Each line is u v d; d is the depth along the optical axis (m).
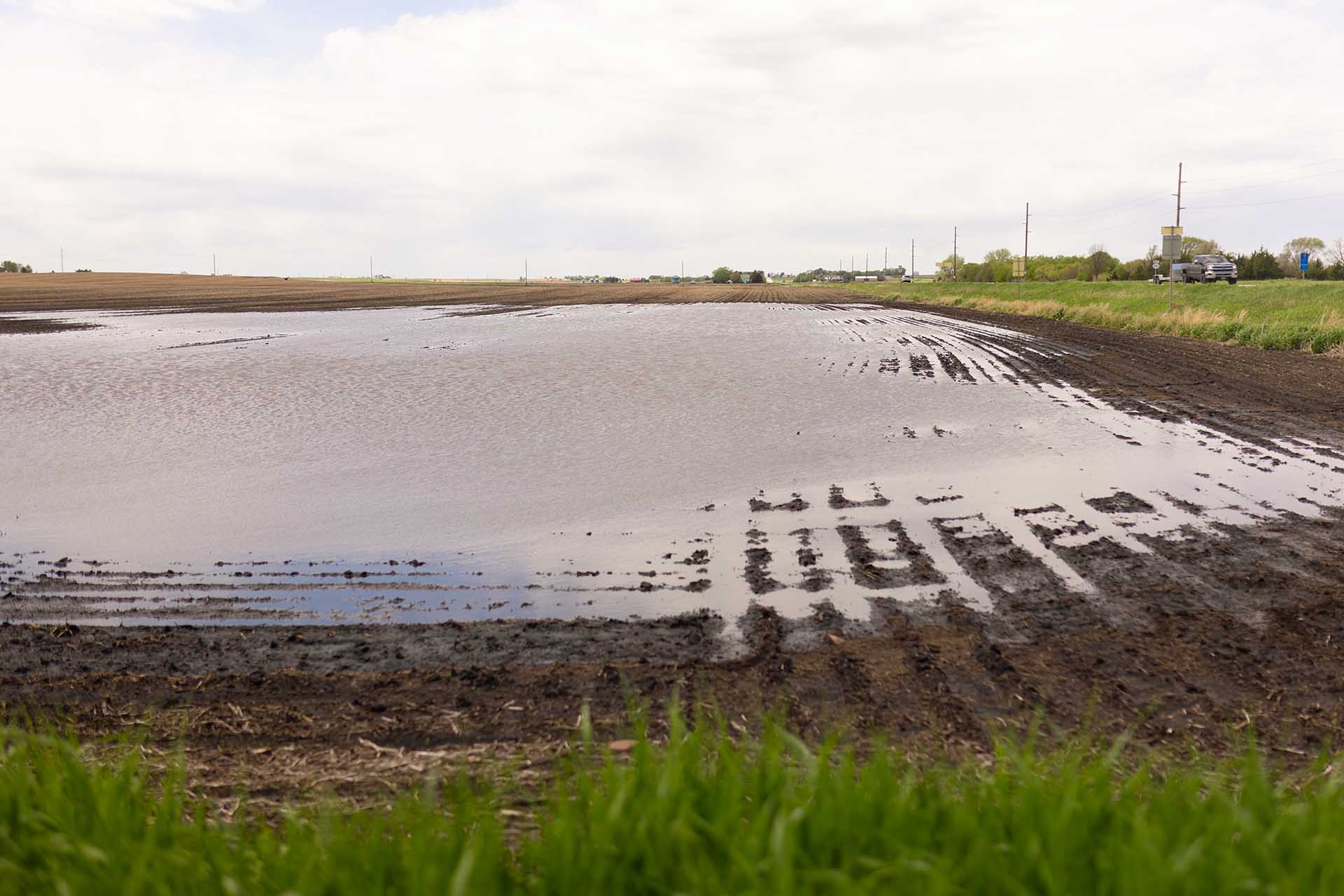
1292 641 5.32
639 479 9.91
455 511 8.73
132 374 19.50
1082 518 8.13
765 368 20.44
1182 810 2.56
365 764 4.14
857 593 6.33
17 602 6.50
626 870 2.27
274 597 6.52
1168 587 6.30
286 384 17.78
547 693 4.87
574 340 28.78
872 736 4.27
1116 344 26.25
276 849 2.60
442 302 61.78
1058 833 2.29
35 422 13.75
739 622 5.84
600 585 6.62
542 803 3.53
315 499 9.26
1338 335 22.88
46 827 2.60
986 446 11.46
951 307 57.12
